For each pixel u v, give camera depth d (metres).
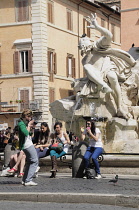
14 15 57.97
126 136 19.47
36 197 12.53
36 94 56.59
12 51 58.00
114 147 19.22
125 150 19.23
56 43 59.69
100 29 19.36
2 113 57.59
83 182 14.73
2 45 58.47
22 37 57.59
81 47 20.02
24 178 14.39
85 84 19.83
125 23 41.84
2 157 19.20
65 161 17.17
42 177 16.22
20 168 16.70
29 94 56.97
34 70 56.72
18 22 57.69
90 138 15.72
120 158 16.28
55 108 20.89
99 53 20.00
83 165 15.89
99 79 19.31
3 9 58.47
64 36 61.31
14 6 57.91
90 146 15.75
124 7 41.94
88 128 15.71
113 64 20.00
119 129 19.36
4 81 58.25
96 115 19.58
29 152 14.13
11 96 57.84
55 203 12.24
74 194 12.26
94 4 66.50
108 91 19.02
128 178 15.33
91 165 15.90
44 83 56.69
